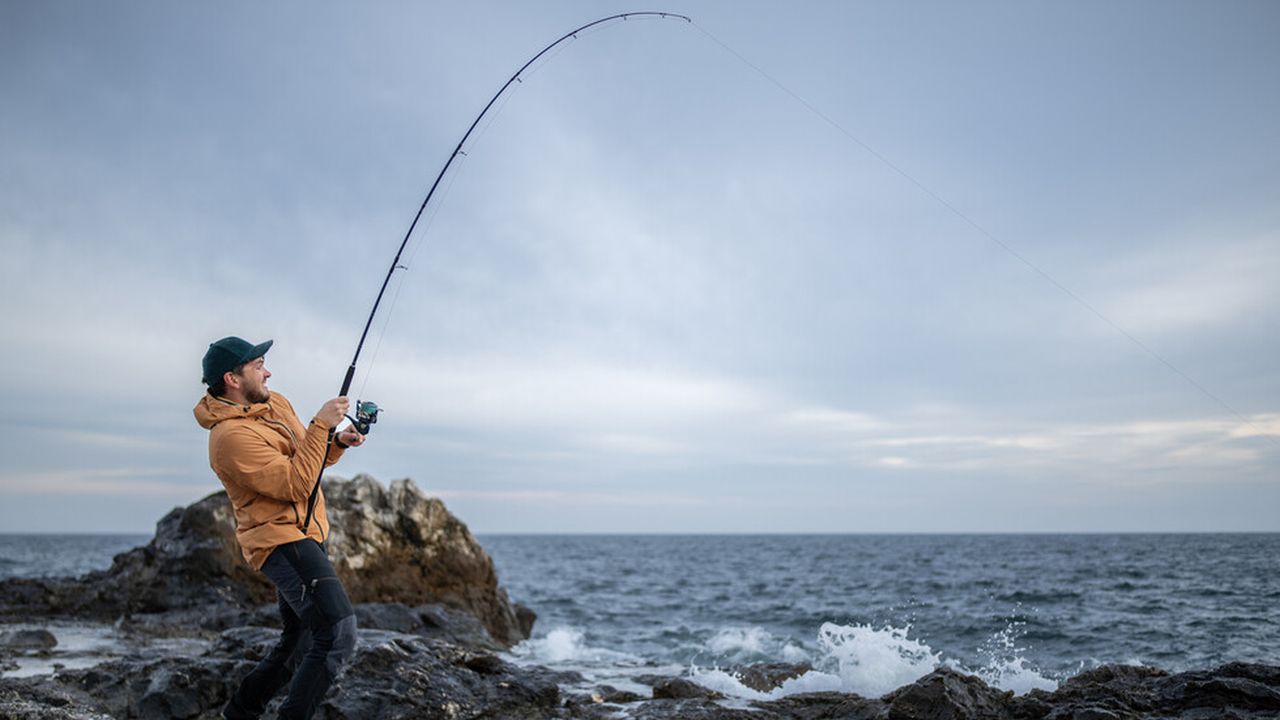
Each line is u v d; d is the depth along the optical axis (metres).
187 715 5.33
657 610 19.17
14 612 11.71
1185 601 15.27
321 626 3.63
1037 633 11.62
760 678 6.94
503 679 5.59
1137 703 4.55
